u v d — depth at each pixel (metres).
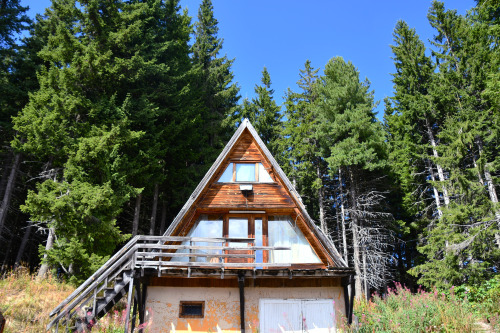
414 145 23.86
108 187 15.14
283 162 29.89
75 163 16.28
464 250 17.84
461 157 19.83
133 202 26.59
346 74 27.17
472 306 13.54
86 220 15.16
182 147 24.25
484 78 21.27
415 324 10.88
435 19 27.47
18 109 22.55
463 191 19.09
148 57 23.05
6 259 23.16
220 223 13.05
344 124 24.92
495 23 15.86
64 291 14.44
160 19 26.66
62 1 19.67
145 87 22.20
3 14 23.41
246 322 11.07
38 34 24.41
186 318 11.08
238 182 13.41
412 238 29.77
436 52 26.27
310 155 27.94
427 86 26.58
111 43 19.19
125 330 9.26
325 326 11.36
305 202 33.25
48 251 14.59
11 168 22.38
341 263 11.95
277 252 12.56
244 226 12.96
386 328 10.60
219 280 11.59
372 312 13.06
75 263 14.95
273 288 11.65
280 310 11.38
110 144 16.81
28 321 10.86
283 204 12.94
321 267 12.30
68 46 17.59
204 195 13.09
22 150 17.05
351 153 23.20
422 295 14.37
